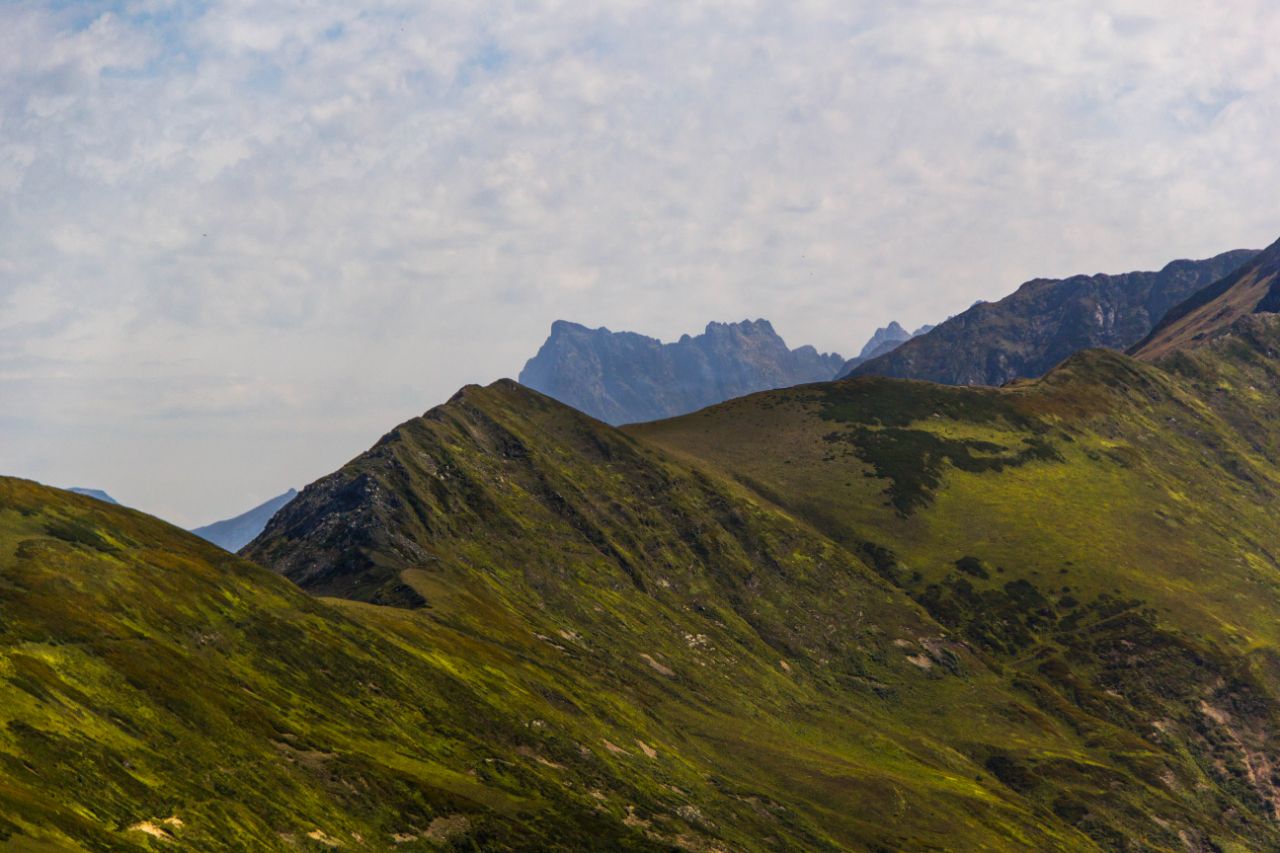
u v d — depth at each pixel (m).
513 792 139.88
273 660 138.25
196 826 99.12
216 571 149.50
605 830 139.00
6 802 84.62
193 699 117.69
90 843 86.31
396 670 154.50
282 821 107.56
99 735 103.06
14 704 100.00
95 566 131.62
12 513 137.38
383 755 132.38
